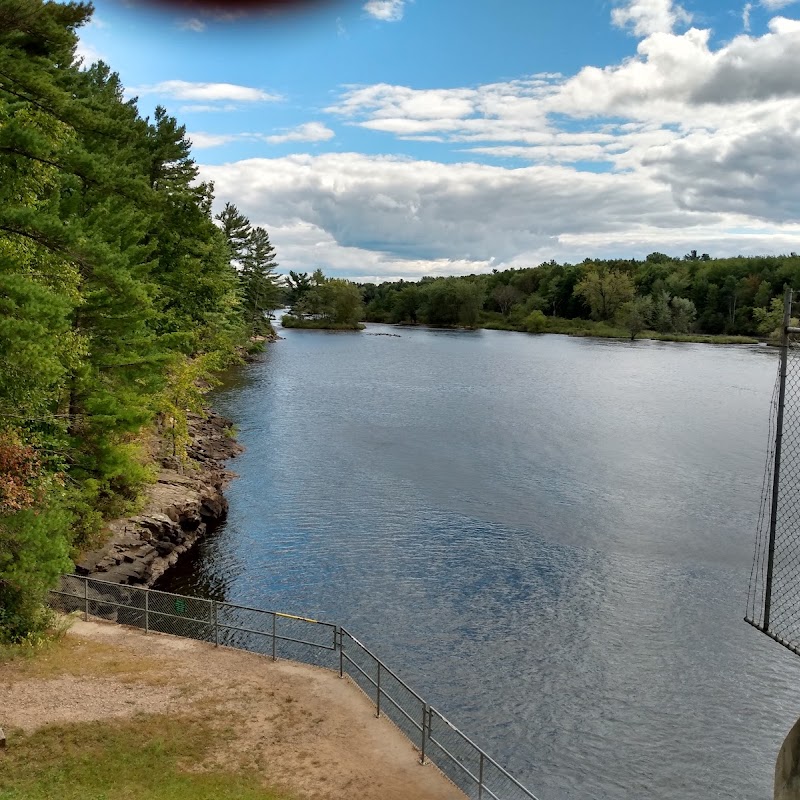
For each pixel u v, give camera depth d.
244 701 17.08
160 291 37.38
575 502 38.19
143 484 33.12
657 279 178.00
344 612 26.11
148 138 39.56
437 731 19.53
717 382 84.81
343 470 44.03
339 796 13.98
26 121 16.27
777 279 151.00
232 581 28.47
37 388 17.19
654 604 26.80
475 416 61.81
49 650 18.73
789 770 8.08
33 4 14.59
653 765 18.75
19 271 17.34
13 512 19.06
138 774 13.97
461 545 32.28
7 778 13.23
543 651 23.67
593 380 86.38
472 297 189.38
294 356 110.00
